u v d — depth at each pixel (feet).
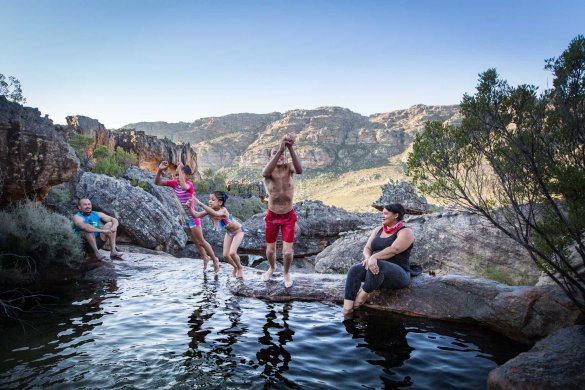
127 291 22.36
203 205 23.94
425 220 33.01
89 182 50.72
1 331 15.58
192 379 11.48
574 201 11.62
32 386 10.94
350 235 39.29
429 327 16.39
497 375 10.62
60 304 19.62
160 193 72.79
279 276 24.09
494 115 13.51
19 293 21.52
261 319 17.34
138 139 175.52
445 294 18.13
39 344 14.17
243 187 204.74
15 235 24.89
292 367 12.40
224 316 17.76
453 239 29.94
